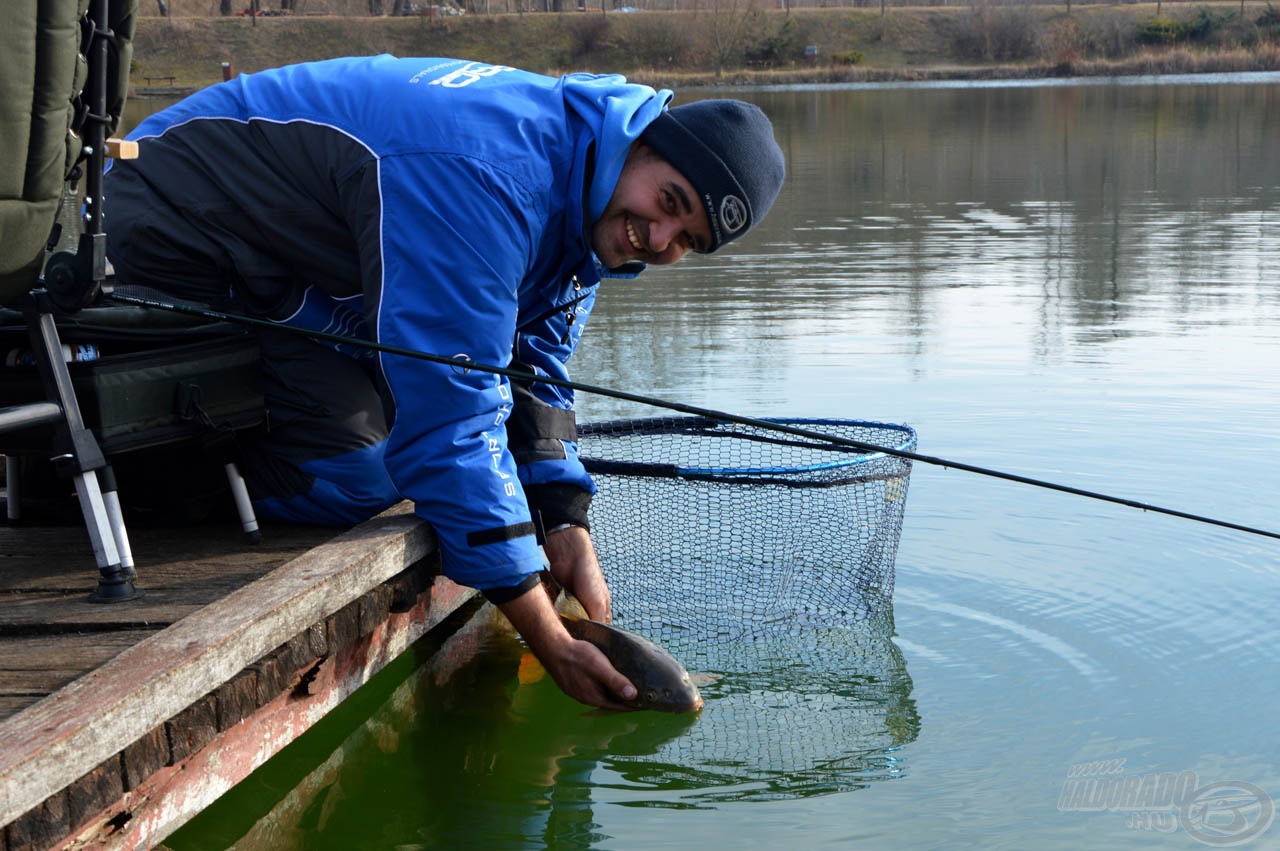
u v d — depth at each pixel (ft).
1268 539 12.16
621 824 8.07
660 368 18.84
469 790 8.65
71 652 7.28
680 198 8.84
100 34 7.54
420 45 121.60
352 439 9.43
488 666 10.55
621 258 9.22
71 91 7.32
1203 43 131.95
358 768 8.96
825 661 10.26
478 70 9.18
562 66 122.42
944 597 11.14
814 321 22.40
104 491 8.09
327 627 8.27
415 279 8.55
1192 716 9.07
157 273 9.27
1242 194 39.86
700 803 8.30
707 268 28.45
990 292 25.11
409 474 8.79
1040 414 16.24
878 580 10.98
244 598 7.77
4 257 7.27
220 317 8.54
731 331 21.58
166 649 7.02
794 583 11.03
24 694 6.73
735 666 10.29
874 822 7.91
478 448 8.78
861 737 9.02
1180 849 7.47
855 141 59.16
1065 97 89.10
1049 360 19.15
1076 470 14.11
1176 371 18.38
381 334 8.63
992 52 130.52
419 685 10.22
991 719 9.16
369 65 9.23
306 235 9.08
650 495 11.19
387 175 8.57
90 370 8.07
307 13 138.00
